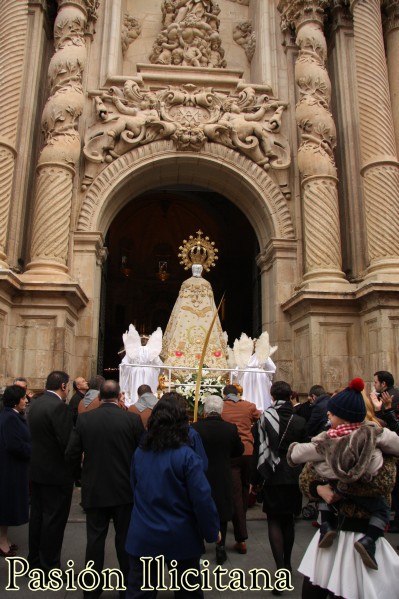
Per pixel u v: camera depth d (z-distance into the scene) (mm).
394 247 9547
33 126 10867
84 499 3709
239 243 22031
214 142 11211
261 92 11695
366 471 2516
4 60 10109
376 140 10164
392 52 11586
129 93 11172
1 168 9461
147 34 12828
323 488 2668
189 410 7742
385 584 2488
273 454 4184
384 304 8781
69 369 9555
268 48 12023
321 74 10867
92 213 10625
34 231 9781
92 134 10883
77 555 4758
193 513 2713
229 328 21203
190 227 23125
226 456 4551
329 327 9492
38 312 9055
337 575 2553
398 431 5035
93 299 10367
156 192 21719
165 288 23688
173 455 2750
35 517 4297
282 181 11188
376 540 2559
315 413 5719
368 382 9094
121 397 6484
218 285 21797
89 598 3639
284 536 4227
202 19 12461
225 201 21734
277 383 4520
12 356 8883
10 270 8672
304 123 10664
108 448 3760
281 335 10516
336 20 11867
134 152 10992
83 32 11062
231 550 5004
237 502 4941
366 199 10031
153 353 8484
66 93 10273
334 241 10094
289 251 10852
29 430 4512
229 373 8969
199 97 11203
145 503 2736
